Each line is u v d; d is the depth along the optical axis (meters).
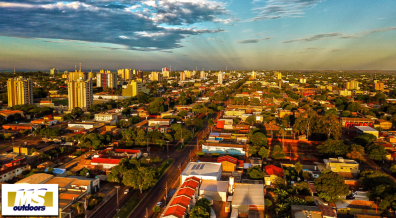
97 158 155.75
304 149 198.25
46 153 174.50
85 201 110.62
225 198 118.00
